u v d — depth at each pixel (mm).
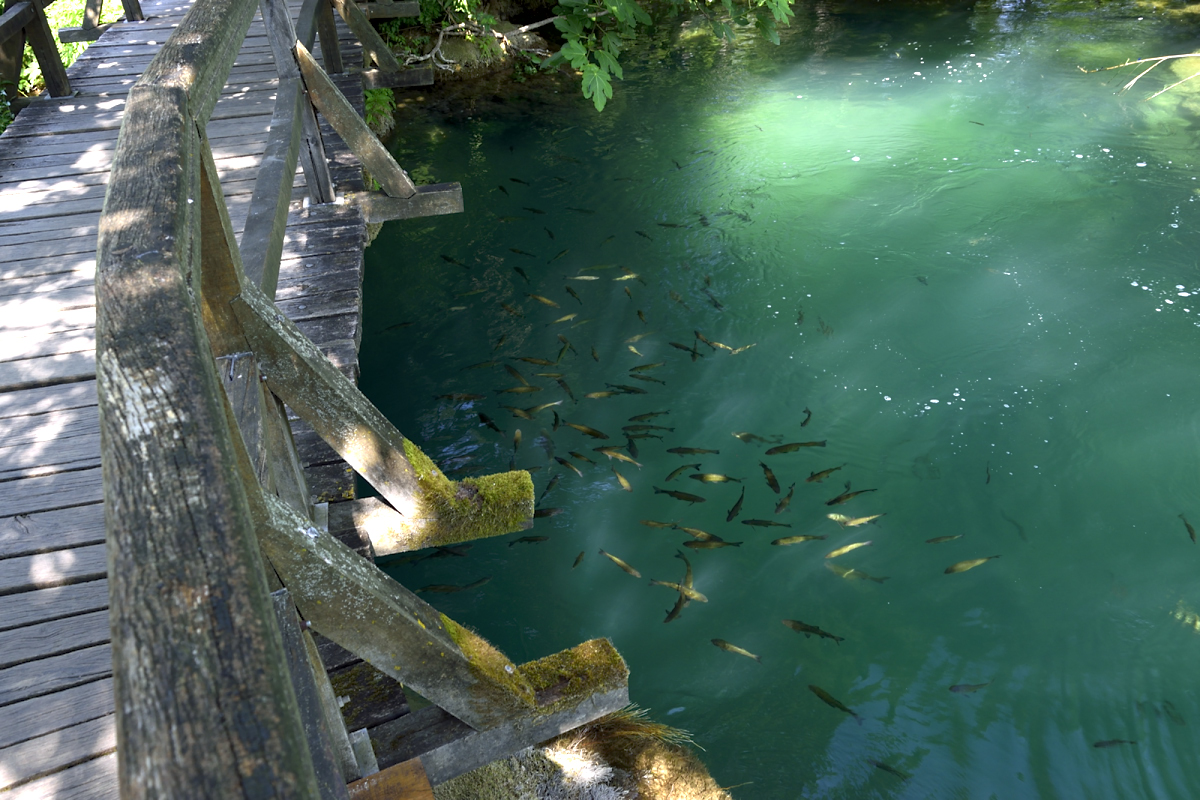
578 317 7441
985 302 7215
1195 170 8844
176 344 935
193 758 608
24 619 2369
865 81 11930
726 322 7250
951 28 13695
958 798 3883
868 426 6094
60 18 9016
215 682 649
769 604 4898
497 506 2908
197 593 704
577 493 5699
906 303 7289
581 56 4621
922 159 9609
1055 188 8766
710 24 5121
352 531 2816
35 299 3773
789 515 5469
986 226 8242
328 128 6340
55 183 4898
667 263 8070
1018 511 5367
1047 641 4586
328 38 7145
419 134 10812
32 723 2115
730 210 8867
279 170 3498
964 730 4176
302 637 1635
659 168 9836
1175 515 5270
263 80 6719
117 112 5949
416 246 8602
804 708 4312
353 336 3770
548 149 10453
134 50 7203
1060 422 5984
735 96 11703
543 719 2289
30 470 2857
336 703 2045
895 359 6699
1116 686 4332
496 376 6812
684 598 4605
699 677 4480
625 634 4754
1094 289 7238
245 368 2248
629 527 5438
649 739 4055
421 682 2027
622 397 6516
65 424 3074
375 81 7414
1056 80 11367
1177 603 4727
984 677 4418
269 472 1988
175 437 828
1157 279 7270
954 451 5828
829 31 13922
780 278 7734
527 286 7887
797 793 3896
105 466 803
